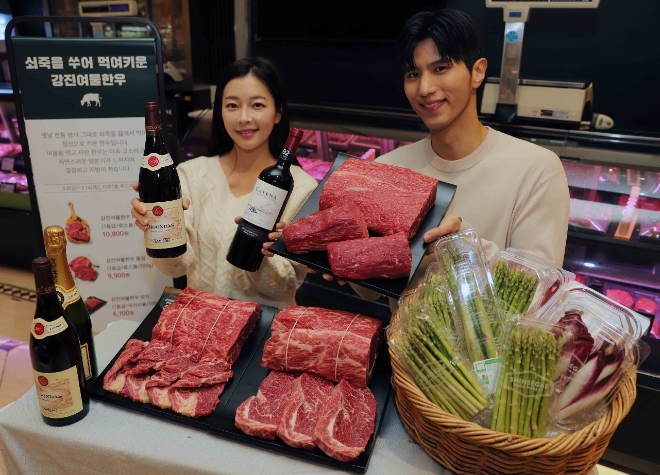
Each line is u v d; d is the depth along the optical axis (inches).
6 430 54.5
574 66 137.4
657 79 129.4
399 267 55.3
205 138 141.6
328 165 130.2
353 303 132.1
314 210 65.5
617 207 103.9
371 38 150.6
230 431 52.3
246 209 64.4
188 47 159.0
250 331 66.4
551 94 114.6
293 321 59.4
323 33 155.3
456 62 66.7
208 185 83.2
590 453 45.3
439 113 69.4
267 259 78.1
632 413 98.8
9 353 131.5
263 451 51.4
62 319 52.2
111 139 93.8
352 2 148.7
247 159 82.9
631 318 52.9
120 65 90.7
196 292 68.6
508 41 114.0
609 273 109.1
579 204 106.6
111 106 92.3
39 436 53.3
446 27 64.8
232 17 165.3
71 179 95.1
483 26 143.3
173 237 63.7
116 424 54.3
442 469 49.8
